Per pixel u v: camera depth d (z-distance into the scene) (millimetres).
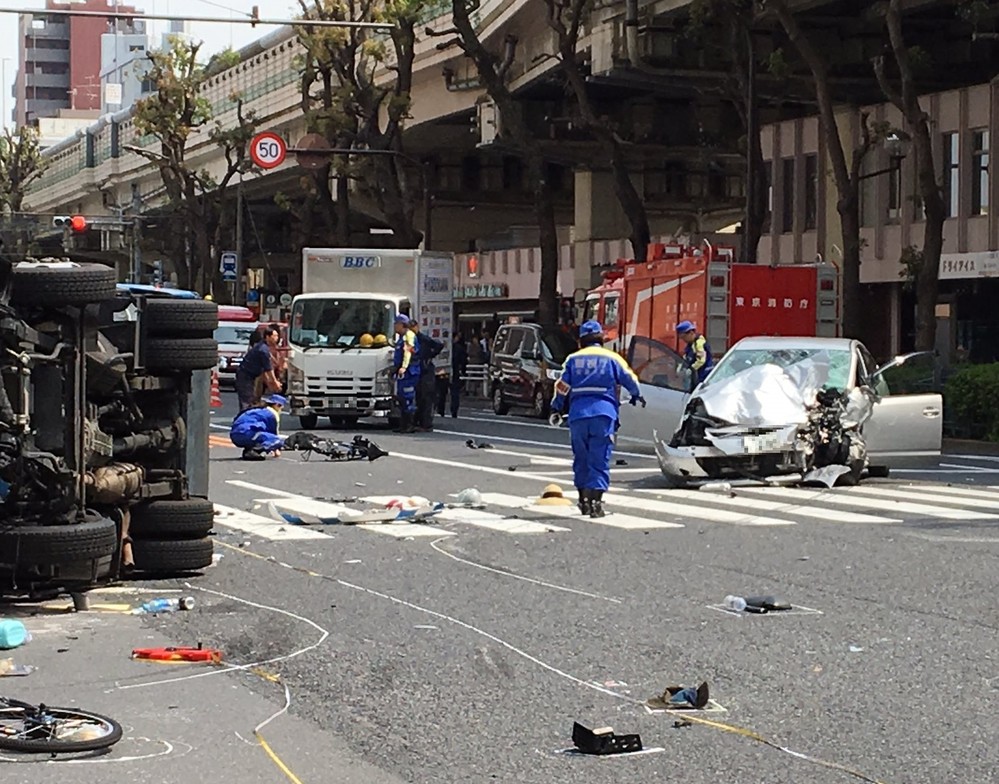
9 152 101938
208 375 12367
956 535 14211
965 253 41094
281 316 62500
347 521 15281
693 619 10070
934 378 25203
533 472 21391
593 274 45906
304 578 11781
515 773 6621
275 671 8625
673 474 18938
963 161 41469
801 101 44188
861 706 7789
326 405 31594
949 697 7977
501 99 45719
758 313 29484
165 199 87312
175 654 8883
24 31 193875
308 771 6648
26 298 10039
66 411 10250
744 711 7695
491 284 64625
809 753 6926
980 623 9914
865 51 40875
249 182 77125
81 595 10430
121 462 11375
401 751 6980
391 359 31688
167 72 72750
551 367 36656
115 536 10500
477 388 52688
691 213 64938
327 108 53938
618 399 15945
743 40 38375
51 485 10102
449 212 74500
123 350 11305
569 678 8406
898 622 9953
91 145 95688
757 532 14469
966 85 42156
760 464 18859
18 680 8336
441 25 52844
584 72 47219
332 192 67000
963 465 23547
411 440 28516
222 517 15781
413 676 8477
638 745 6984
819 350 20031
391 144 54719
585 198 58688
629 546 13523
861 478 20078
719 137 50094
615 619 10078
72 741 6844
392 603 10703
